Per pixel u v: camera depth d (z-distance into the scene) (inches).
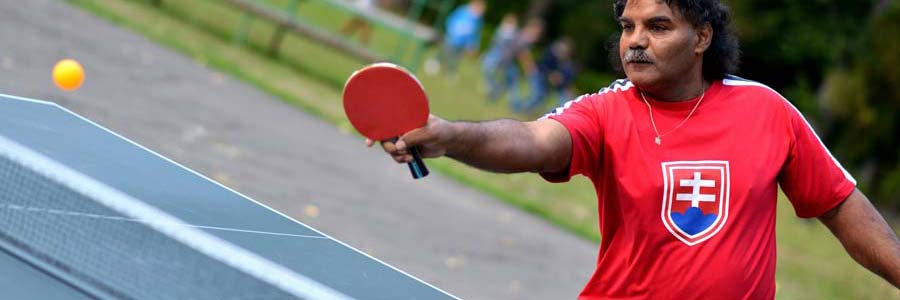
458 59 1258.6
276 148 573.9
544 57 1210.0
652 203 165.5
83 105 535.2
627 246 170.1
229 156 518.0
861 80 1192.8
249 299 133.1
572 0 1823.3
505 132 155.1
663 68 164.2
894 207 1214.3
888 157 1219.2
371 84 133.9
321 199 484.1
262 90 754.8
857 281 724.0
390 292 150.9
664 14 163.2
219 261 142.3
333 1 999.0
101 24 800.9
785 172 174.1
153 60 729.0
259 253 149.3
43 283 122.5
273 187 478.9
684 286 165.0
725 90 171.0
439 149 141.9
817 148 173.0
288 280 142.9
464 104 1093.8
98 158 165.3
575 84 1723.7
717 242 164.1
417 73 1168.8
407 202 538.0
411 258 426.0
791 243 810.2
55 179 150.9
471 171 717.3
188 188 166.9
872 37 1181.7
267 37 1047.6
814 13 1614.2
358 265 158.9
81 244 134.0
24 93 523.5
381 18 1000.9
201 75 733.3
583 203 730.2
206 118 598.2
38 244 130.7
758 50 1641.2
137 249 137.9
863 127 1200.2
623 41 168.4
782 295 592.7
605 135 167.6
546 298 425.1
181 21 991.0
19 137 161.9
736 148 166.6
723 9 169.3
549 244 541.3
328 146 631.8
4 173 146.9
